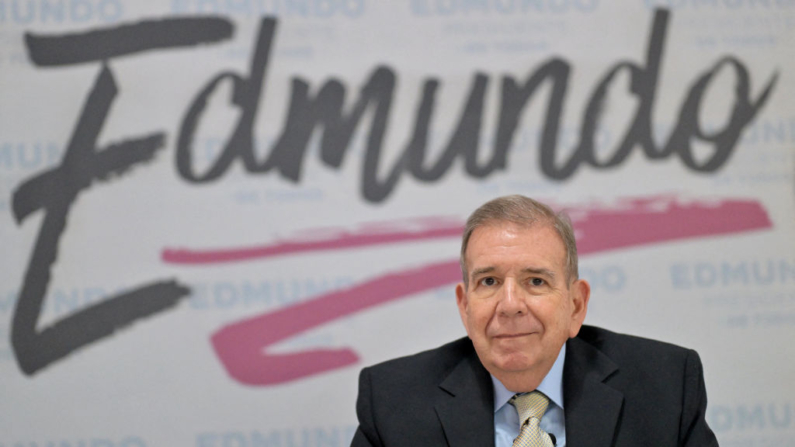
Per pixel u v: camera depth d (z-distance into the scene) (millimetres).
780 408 2484
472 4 2561
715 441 1570
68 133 2504
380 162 2527
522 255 1453
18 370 2438
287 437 2461
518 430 1583
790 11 2568
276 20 2551
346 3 2562
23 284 2455
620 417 1557
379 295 2494
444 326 2490
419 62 2553
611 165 2523
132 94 2521
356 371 2480
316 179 2518
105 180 2496
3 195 2477
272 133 2527
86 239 2479
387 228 2510
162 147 2512
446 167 2523
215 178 2508
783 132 2541
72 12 2531
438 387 1657
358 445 1661
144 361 2457
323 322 2484
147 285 2473
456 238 2508
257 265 2492
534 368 1491
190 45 2539
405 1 2561
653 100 2543
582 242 2504
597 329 1740
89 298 2461
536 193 2520
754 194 2525
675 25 2562
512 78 2549
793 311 2498
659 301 2498
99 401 2441
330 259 2500
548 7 2562
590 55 2557
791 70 2555
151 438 2441
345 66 2549
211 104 2527
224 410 2459
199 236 2494
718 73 2555
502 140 2531
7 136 2492
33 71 2516
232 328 2477
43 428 2426
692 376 1614
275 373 2473
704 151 2531
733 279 2504
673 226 2516
